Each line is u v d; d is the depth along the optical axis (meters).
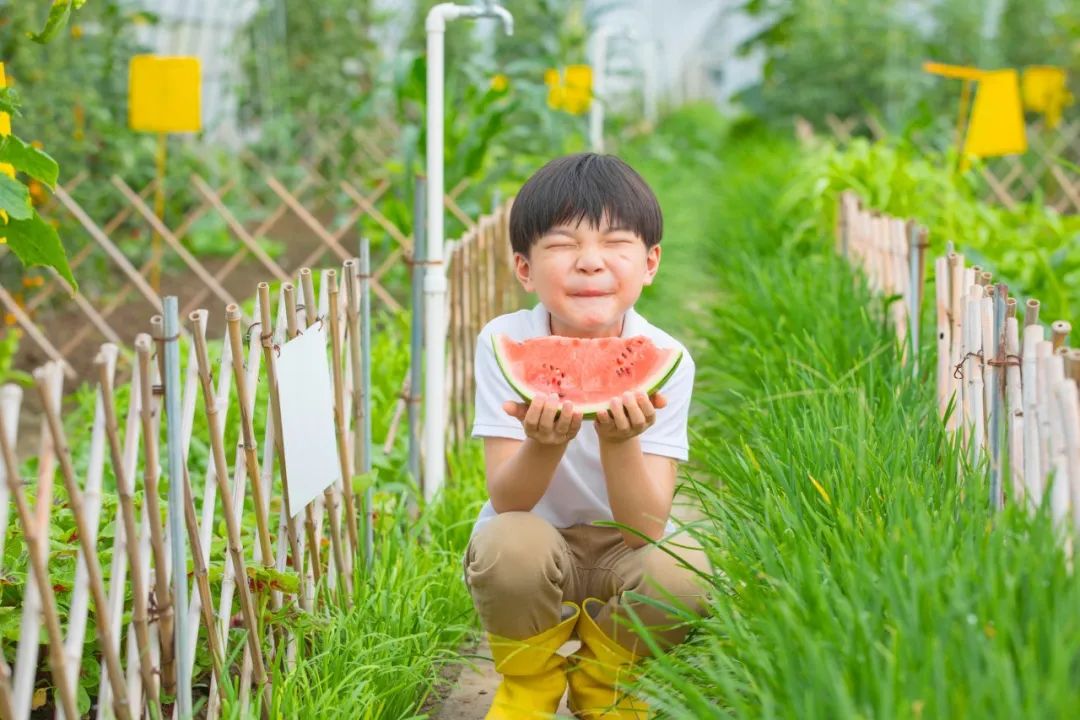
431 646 2.70
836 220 6.16
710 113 17.28
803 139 11.08
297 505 2.47
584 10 11.87
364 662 2.49
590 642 2.48
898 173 6.59
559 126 8.54
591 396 2.19
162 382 2.01
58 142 6.25
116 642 2.00
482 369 2.52
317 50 9.66
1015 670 1.75
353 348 2.87
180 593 2.07
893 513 2.30
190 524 2.18
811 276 4.95
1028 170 9.69
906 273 4.27
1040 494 2.26
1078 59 11.60
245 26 9.63
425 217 3.51
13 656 2.40
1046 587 1.84
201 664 2.48
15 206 2.40
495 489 2.39
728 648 2.21
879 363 3.73
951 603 1.83
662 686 2.25
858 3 13.58
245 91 9.44
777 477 2.64
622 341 2.23
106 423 1.91
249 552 2.83
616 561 2.54
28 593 1.85
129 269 5.60
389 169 7.13
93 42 7.03
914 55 13.04
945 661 1.76
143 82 5.19
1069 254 5.57
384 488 3.45
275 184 6.36
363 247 2.94
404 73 6.06
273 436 2.49
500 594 2.37
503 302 4.85
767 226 7.08
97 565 1.92
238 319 2.25
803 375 3.56
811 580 2.00
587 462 2.49
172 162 7.27
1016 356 2.47
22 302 5.91
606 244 2.36
